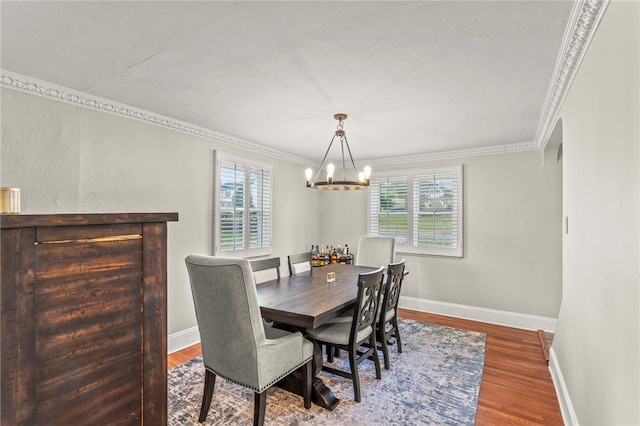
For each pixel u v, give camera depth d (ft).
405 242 16.08
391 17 5.23
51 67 7.04
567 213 7.97
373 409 7.66
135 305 3.33
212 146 12.33
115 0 4.80
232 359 6.64
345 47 6.16
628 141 4.05
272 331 8.27
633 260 3.97
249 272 6.27
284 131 11.96
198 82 7.78
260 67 7.00
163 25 5.49
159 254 3.54
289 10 5.05
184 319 11.31
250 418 7.29
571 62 6.42
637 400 3.86
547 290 13.09
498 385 8.78
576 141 6.83
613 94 4.55
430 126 11.18
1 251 2.43
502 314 13.85
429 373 9.45
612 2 4.48
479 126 11.14
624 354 4.26
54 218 2.71
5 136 7.36
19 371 2.53
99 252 3.04
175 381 8.95
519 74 7.24
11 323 2.49
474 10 5.03
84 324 2.93
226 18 5.27
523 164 13.56
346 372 8.71
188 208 11.44
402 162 16.30
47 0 4.80
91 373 2.98
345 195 17.98
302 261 12.59
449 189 15.01
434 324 13.80
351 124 11.03
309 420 7.22
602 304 5.17
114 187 9.36
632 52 3.84
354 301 8.18
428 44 6.05
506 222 13.87
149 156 10.26
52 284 2.73
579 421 6.36
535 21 5.30
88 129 8.80
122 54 6.48
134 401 3.31
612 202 4.70
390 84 7.82
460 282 14.76
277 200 15.64
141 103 9.22
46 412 2.69
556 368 8.70
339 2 4.85
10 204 3.01
